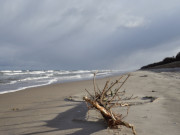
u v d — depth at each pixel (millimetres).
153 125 2670
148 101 4363
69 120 3109
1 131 2771
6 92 8094
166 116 3109
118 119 2594
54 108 4188
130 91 6160
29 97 6301
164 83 8258
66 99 5320
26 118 3441
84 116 3201
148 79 10617
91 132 2484
